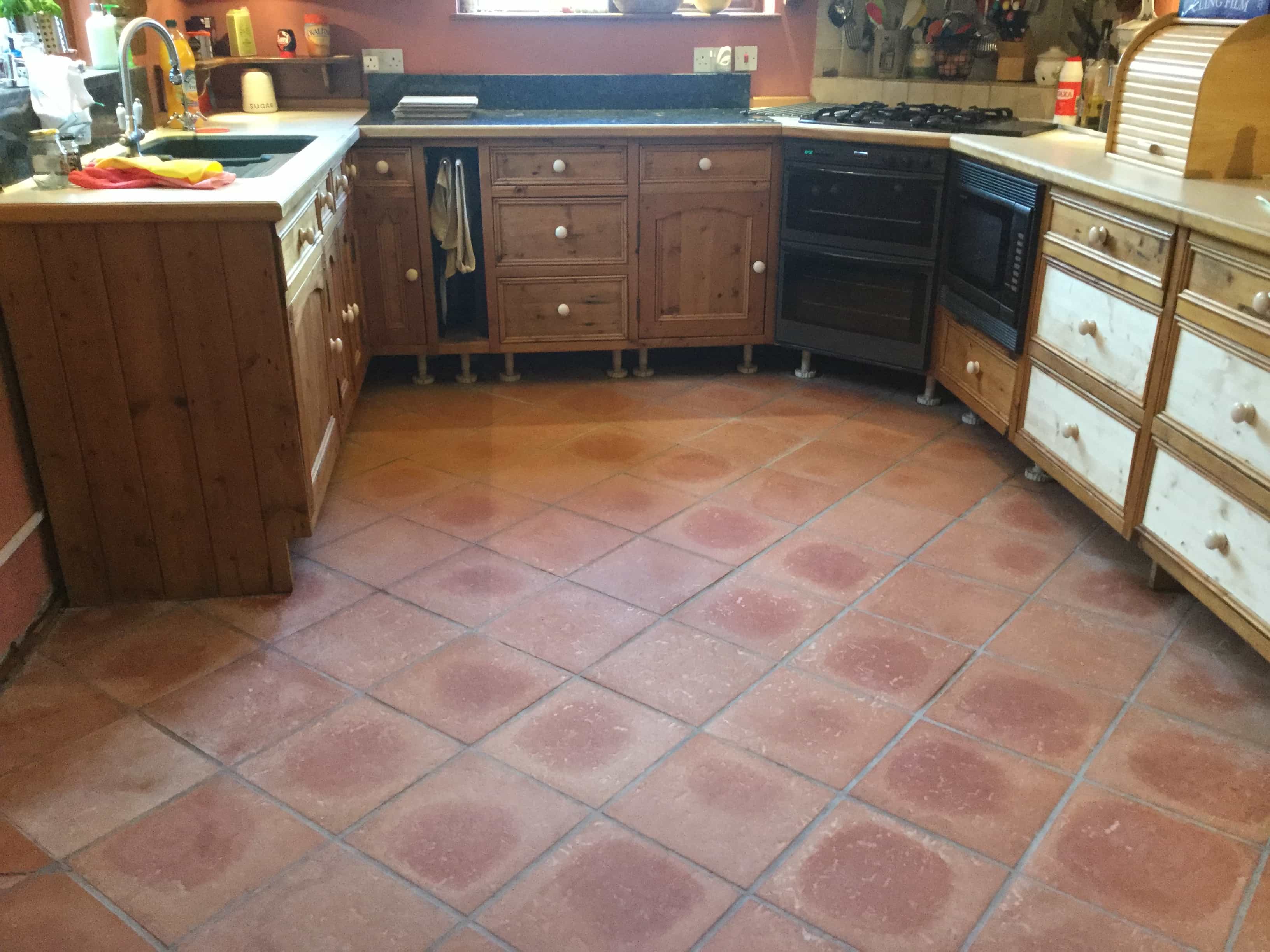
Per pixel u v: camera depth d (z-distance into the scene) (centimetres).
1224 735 203
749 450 333
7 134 232
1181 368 229
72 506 238
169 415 233
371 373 404
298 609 245
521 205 369
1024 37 387
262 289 226
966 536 279
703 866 171
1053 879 169
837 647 231
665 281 385
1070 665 225
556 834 178
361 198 364
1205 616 243
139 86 328
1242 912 163
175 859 173
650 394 382
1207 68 250
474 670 222
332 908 163
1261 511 205
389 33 407
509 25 410
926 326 360
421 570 261
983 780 191
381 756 197
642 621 240
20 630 228
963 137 329
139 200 216
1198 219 216
